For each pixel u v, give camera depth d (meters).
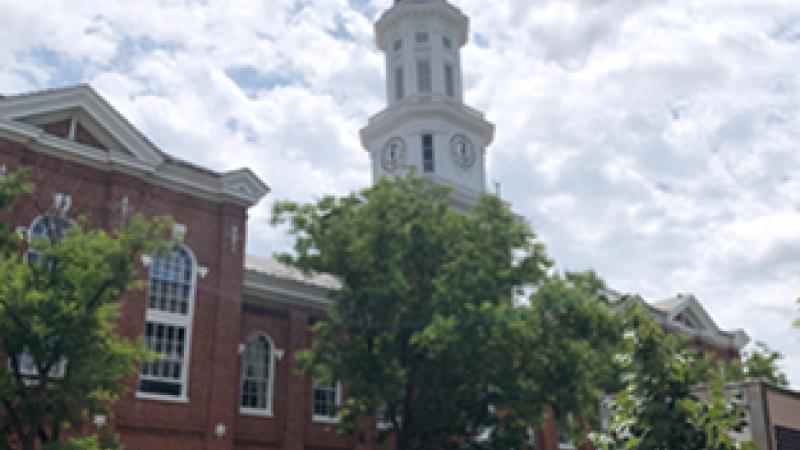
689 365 13.80
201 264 29.48
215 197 30.47
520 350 24.84
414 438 28.55
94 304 19.30
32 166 25.56
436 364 25.48
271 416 31.52
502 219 27.19
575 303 25.42
